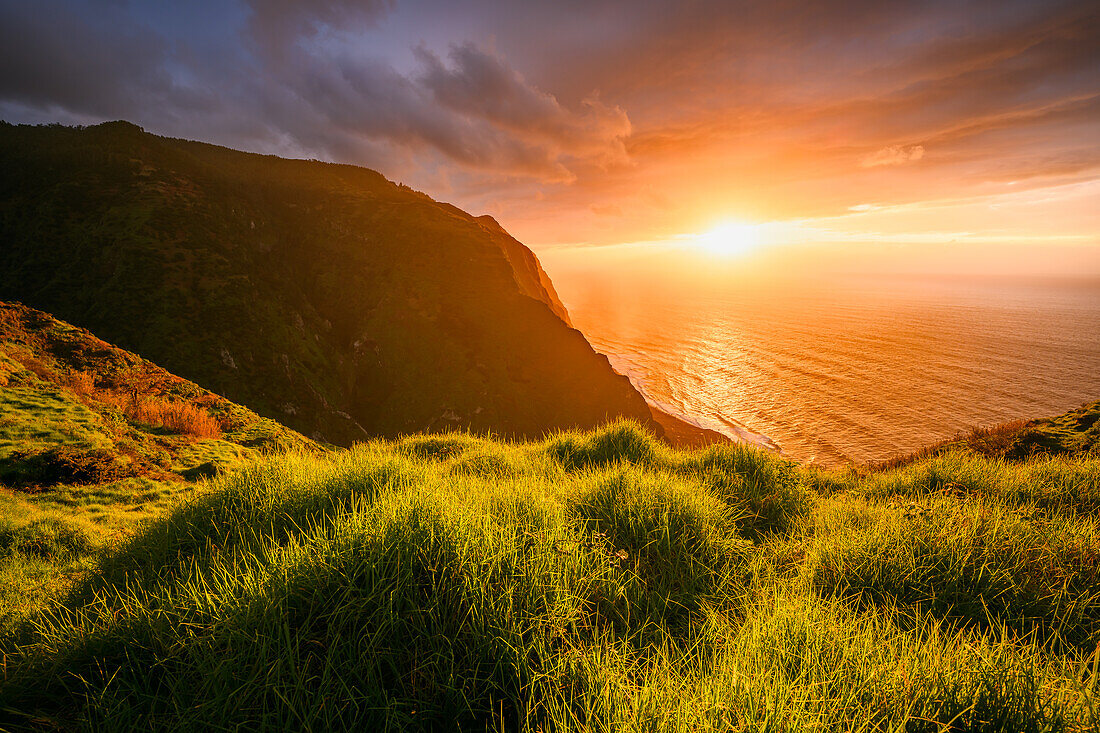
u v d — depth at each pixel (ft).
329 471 16.81
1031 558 11.34
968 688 6.63
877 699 6.53
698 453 25.73
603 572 10.83
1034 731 6.08
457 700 6.91
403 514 10.24
